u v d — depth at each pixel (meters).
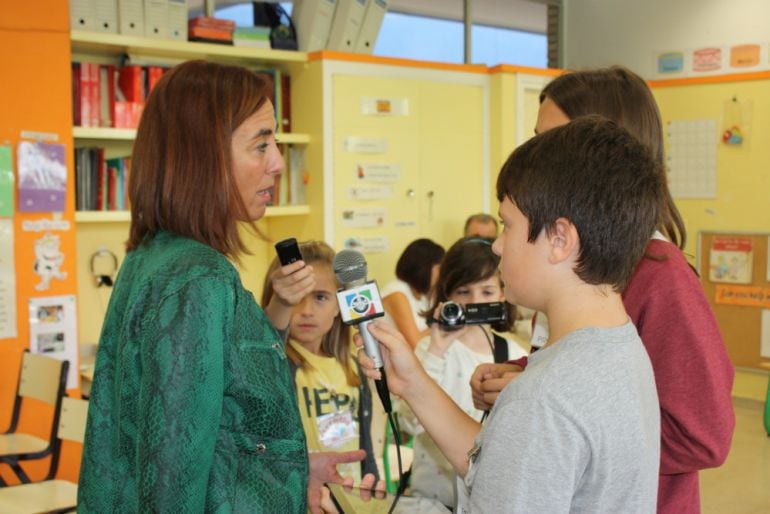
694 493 1.21
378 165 4.81
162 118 1.17
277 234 4.95
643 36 6.39
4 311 3.55
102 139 4.20
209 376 1.01
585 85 1.35
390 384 1.29
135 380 1.05
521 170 1.00
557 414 0.88
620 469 0.90
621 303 1.03
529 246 0.99
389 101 4.84
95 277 4.31
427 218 5.12
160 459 0.98
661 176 1.03
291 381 1.18
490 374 1.31
